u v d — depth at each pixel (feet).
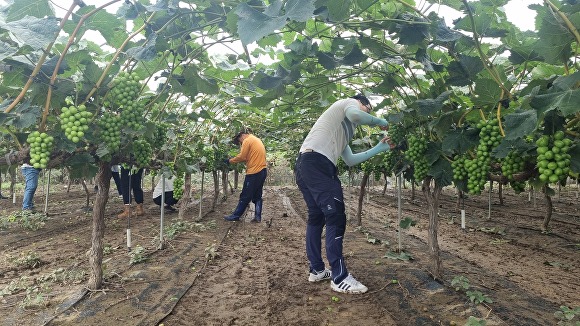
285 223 24.26
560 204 32.78
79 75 9.07
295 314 9.84
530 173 6.55
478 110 8.20
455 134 8.07
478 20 7.12
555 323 8.96
